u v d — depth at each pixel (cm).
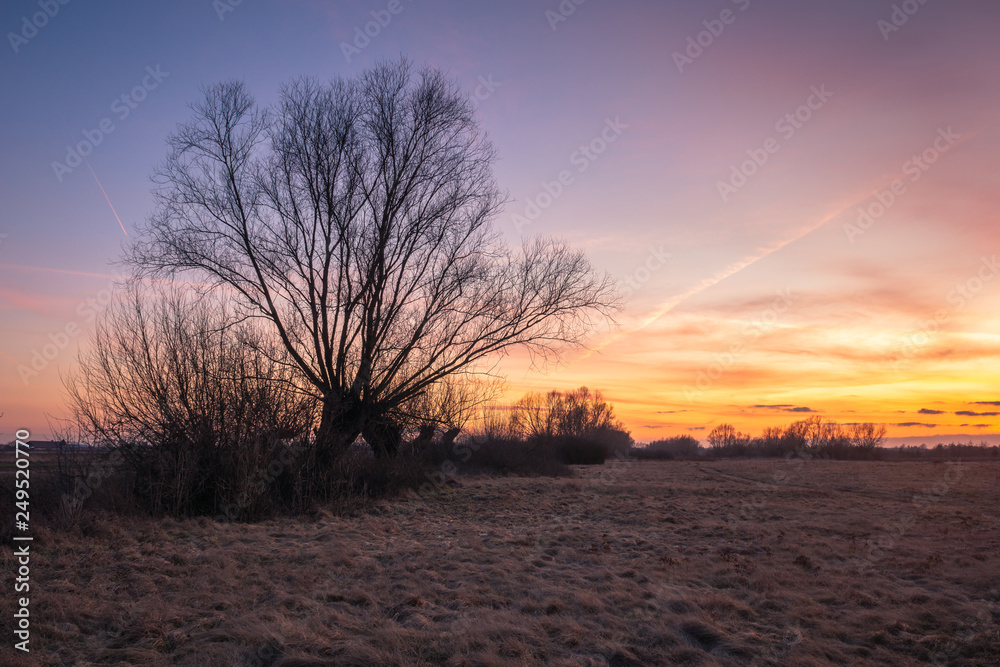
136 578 912
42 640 659
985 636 668
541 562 1088
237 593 866
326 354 2030
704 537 1375
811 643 667
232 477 1584
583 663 621
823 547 1215
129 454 1516
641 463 5859
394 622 741
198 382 1614
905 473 3859
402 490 2106
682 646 659
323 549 1178
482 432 3453
